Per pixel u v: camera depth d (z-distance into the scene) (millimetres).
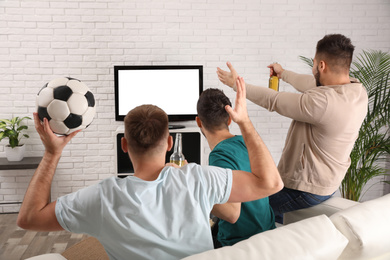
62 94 1293
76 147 4297
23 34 4070
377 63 3891
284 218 2439
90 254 3039
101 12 4121
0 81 4105
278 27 4332
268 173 1243
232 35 4301
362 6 4367
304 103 1962
